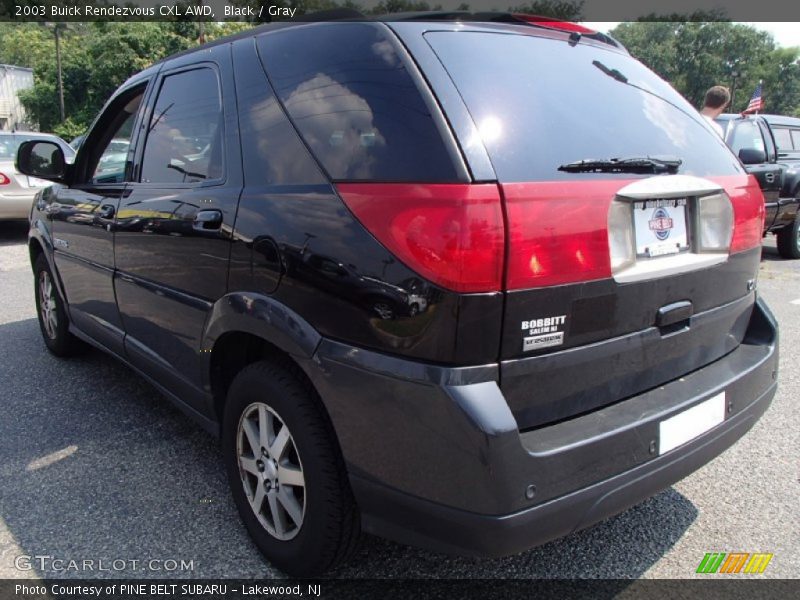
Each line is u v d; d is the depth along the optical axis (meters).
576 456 1.78
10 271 7.68
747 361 2.44
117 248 3.21
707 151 2.48
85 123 36.06
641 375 2.09
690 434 2.09
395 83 1.93
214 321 2.42
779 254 9.50
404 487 1.82
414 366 1.73
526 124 1.91
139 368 3.30
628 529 2.65
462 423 1.66
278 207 2.14
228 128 2.51
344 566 2.38
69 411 3.71
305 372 2.02
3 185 9.19
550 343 1.79
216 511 2.72
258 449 2.36
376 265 1.80
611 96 2.29
